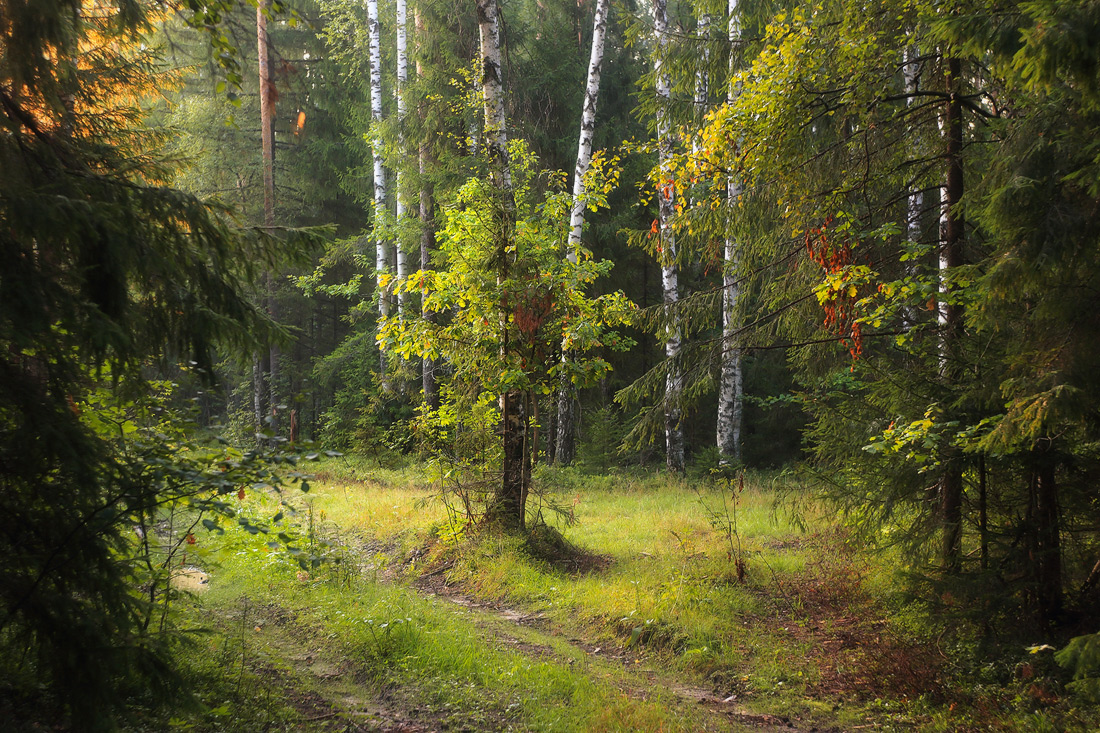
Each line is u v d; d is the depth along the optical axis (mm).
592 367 9086
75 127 4211
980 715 4758
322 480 15609
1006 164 4824
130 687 3881
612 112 21062
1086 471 5355
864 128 7504
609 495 14320
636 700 5156
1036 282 4395
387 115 21203
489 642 6199
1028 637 5422
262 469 4070
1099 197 4312
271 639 5805
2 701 3355
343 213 27516
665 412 9219
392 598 7039
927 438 5566
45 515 3238
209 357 4250
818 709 5172
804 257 8281
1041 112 4738
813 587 7668
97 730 3137
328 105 23984
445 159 17109
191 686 4160
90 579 3328
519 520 9383
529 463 9695
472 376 9750
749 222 8250
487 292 9148
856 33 7074
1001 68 4293
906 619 6270
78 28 3773
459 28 18234
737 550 8914
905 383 6270
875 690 5383
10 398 3166
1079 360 4332
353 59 20844
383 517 11117
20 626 3252
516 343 9312
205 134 20578
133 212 3797
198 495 3984
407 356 9742
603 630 6762
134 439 4082
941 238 7477
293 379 28375
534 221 9594
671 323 9727
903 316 6754
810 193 7695
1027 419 4242
